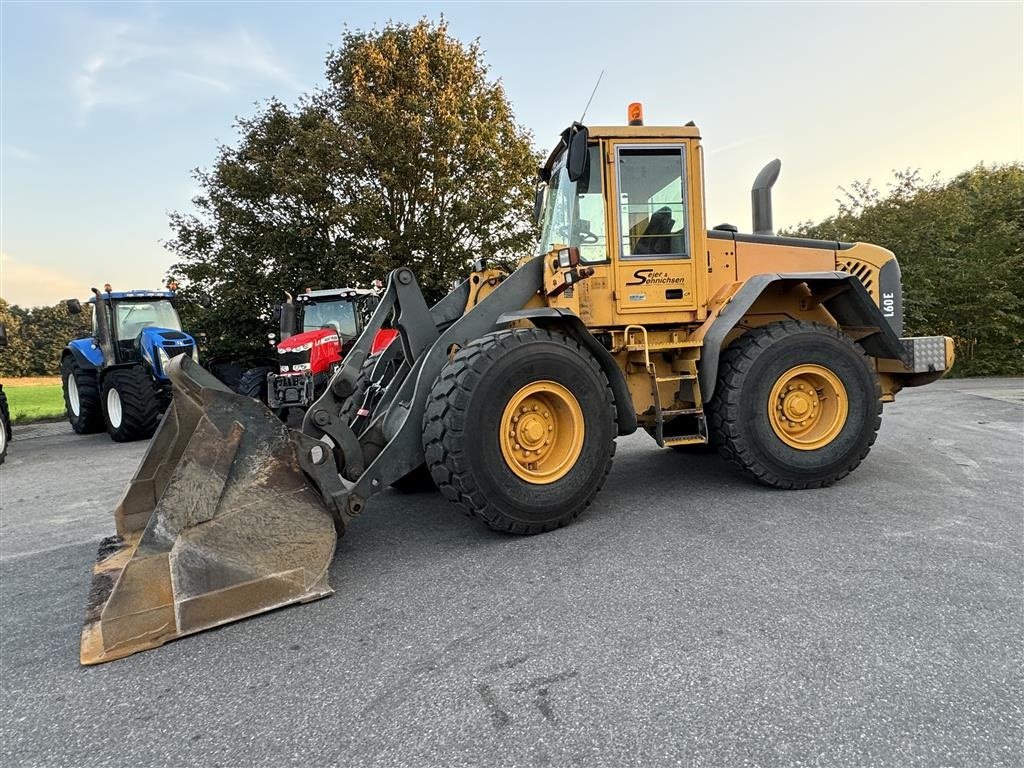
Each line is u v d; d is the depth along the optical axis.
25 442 9.79
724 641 2.09
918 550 2.84
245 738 1.73
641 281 3.99
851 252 4.61
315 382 8.11
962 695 1.74
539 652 2.09
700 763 1.51
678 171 4.04
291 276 15.98
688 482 4.31
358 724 1.75
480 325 3.64
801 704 1.73
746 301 3.83
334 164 14.71
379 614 2.46
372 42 15.64
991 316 14.12
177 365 3.11
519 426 3.34
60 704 1.96
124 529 3.21
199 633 2.37
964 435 5.88
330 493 3.00
